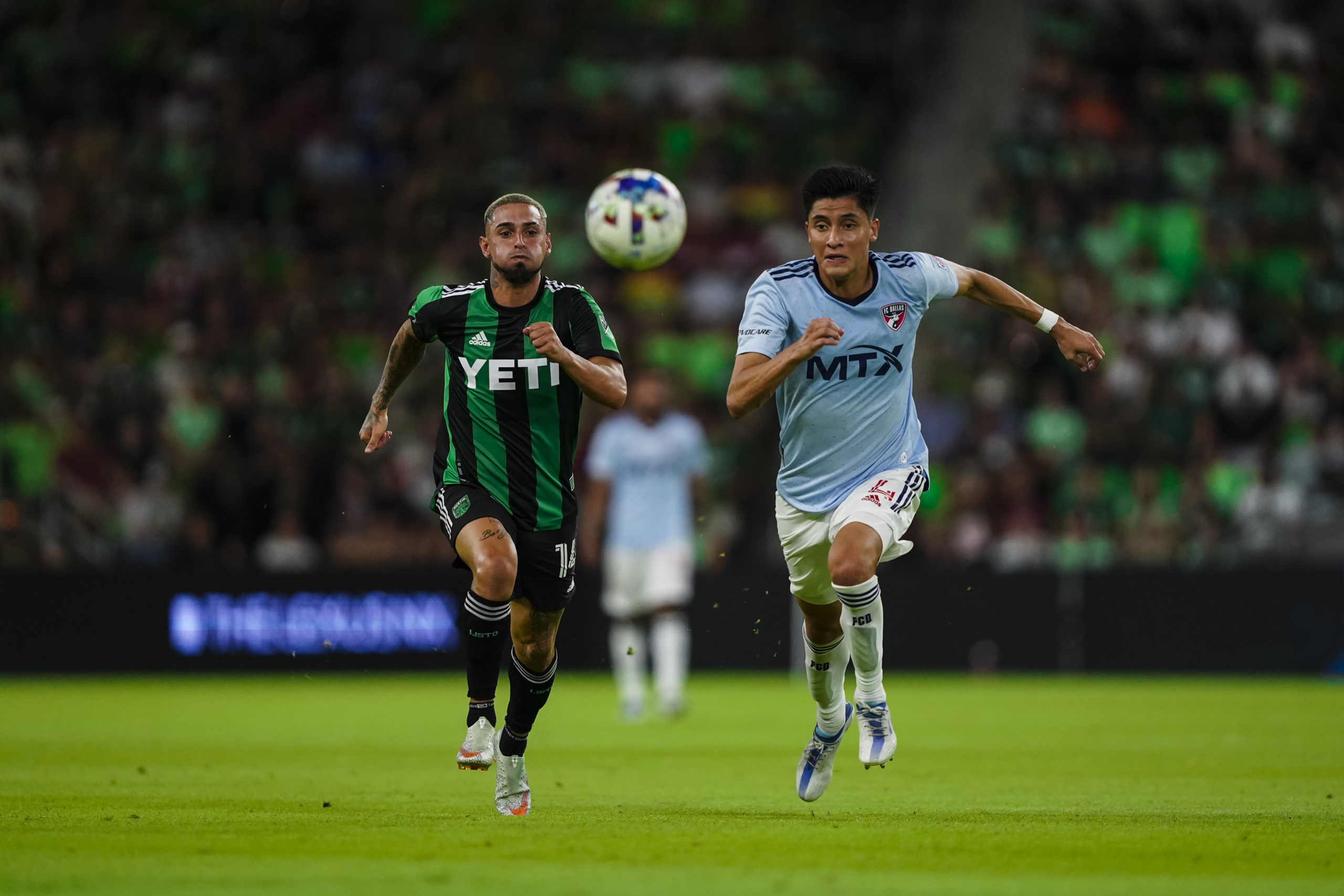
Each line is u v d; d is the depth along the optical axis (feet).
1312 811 71.97
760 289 71.87
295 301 238.48
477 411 69.10
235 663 198.70
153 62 267.18
